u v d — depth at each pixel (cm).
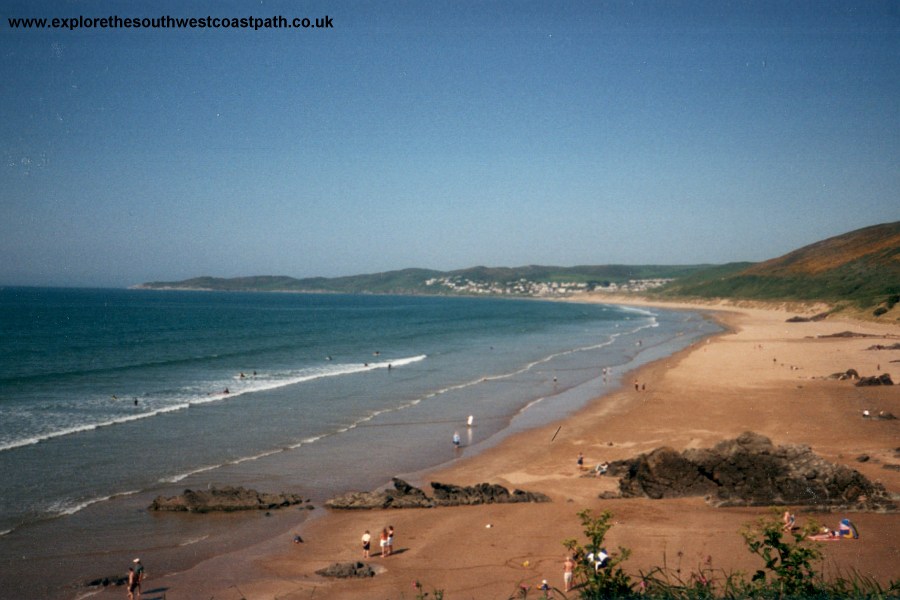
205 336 9606
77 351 7169
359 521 2233
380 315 17275
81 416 3769
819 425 3484
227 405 4241
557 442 3384
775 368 5759
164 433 3416
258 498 2380
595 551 1272
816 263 17712
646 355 7388
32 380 5072
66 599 1634
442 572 1789
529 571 1775
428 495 2498
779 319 13250
